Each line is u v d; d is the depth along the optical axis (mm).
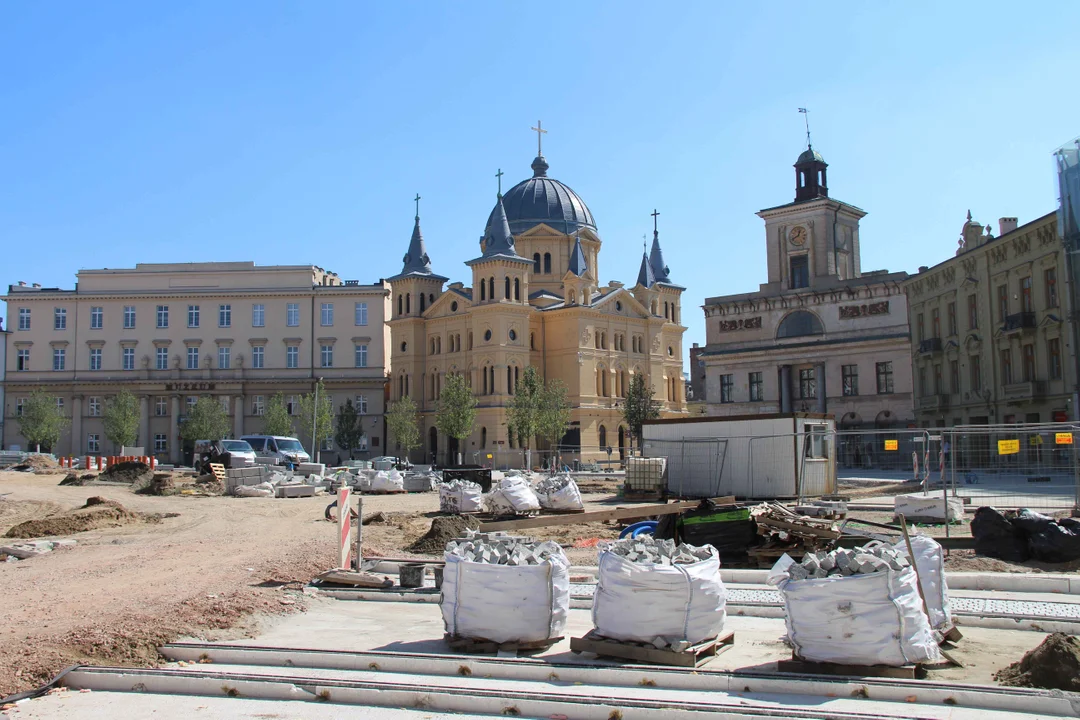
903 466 39656
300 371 90562
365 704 9836
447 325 89625
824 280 68562
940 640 11305
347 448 86562
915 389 61719
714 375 72000
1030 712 8805
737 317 71375
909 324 62906
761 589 15602
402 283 92750
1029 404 48000
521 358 86000
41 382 90750
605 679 10234
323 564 18391
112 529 27266
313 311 91000
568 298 91062
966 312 54750
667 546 11609
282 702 9922
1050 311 45969
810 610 10000
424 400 90812
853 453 44438
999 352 50812
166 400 90625
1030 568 17875
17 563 20156
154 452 90062
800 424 32500
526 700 9414
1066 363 44469
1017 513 20938
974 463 28844
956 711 8859
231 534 24875
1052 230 45219
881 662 9750
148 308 91438
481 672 10672
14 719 9266
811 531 17312
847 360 65312
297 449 56844
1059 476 26484
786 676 9742
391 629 13117
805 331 68250
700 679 9898
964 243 58406
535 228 94250
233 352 90875
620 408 91438
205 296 91062
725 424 34125
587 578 16766
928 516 24281
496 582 11375
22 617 13641
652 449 36156
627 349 95062
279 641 12320
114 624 12594
